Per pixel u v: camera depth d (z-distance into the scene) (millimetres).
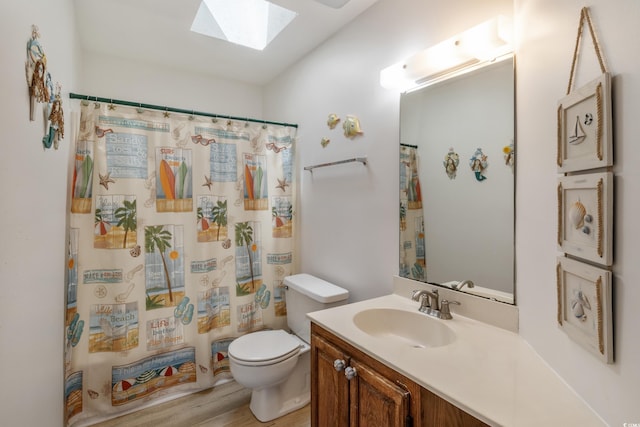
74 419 1792
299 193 2518
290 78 2584
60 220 1409
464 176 1364
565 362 822
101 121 1856
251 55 2404
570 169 763
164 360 2053
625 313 585
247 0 2086
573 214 749
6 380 654
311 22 1974
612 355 616
